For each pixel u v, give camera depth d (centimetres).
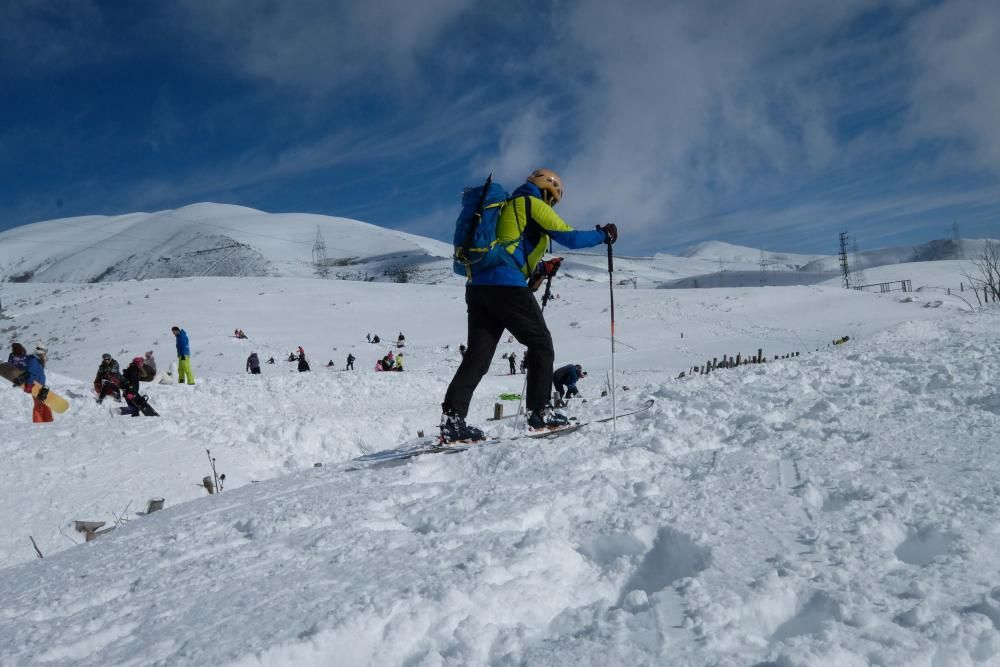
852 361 732
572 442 424
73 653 190
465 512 288
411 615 185
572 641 170
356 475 411
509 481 338
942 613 169
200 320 5166
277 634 180
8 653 192
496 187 455
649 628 175
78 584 255
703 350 3647
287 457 1198
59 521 882
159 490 978
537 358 467
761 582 191
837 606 177
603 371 2884
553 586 208
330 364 3862
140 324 5062
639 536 243
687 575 223
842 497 267
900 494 258
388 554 241
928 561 212
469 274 457
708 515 253
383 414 1655
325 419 1343
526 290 454
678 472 339
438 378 2350
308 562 240
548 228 446
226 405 1883
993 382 479
